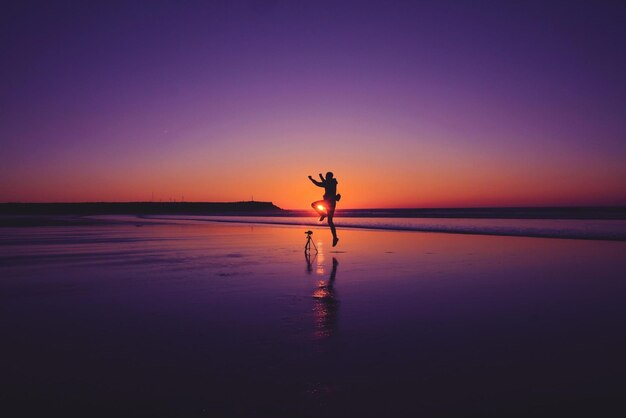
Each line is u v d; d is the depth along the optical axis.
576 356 3.83
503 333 4.53
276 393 3.11
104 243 15.04
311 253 11.91
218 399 3.02
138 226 28.22
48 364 3.66
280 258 10.82
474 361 3.72
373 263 9.82
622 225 23.64
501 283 7.34
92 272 8.55
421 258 10.70
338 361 3.73
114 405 2.93
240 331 4.61
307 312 5.40
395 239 16.61
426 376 3.40
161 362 3.71
